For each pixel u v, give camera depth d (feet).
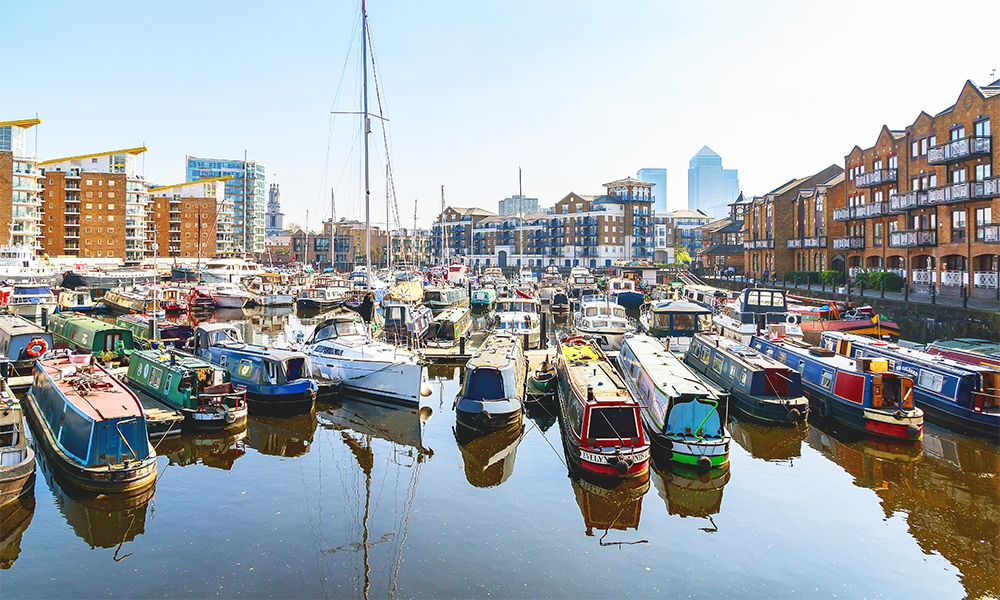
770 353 93.04
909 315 133.49
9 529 47.73
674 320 130.52
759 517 51.34
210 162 635.25
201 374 73.20
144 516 50.55
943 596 40.65
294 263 461.37
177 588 40.73
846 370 72.02
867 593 40.98
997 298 121.90
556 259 501.97
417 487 57.41
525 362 101.86
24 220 319.27
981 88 147.54
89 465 51.88
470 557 44.93
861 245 193.16
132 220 389.80
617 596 40.34
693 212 560.20
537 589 41.01
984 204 139.23
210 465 62.34
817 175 247.50
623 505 53.62
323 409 82.99
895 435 66.03
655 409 65.67
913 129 168.96
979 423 67.36
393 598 39.91
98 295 215.51
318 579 41.98
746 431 72.64
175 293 196.95
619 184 489.26
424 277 290.76
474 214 583.99
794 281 215.10
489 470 61.87
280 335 148.77
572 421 65.31
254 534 48.01
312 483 58.18
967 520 50.70
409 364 83.35
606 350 117.60
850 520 50.83
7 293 167.02
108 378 64.75
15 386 80.74
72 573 42.16
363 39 130.52
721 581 42.19
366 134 131.75
